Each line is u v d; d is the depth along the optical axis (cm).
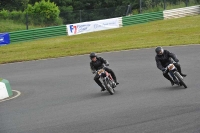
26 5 12938
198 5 10781
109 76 3412
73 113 2717
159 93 3164
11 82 4725
